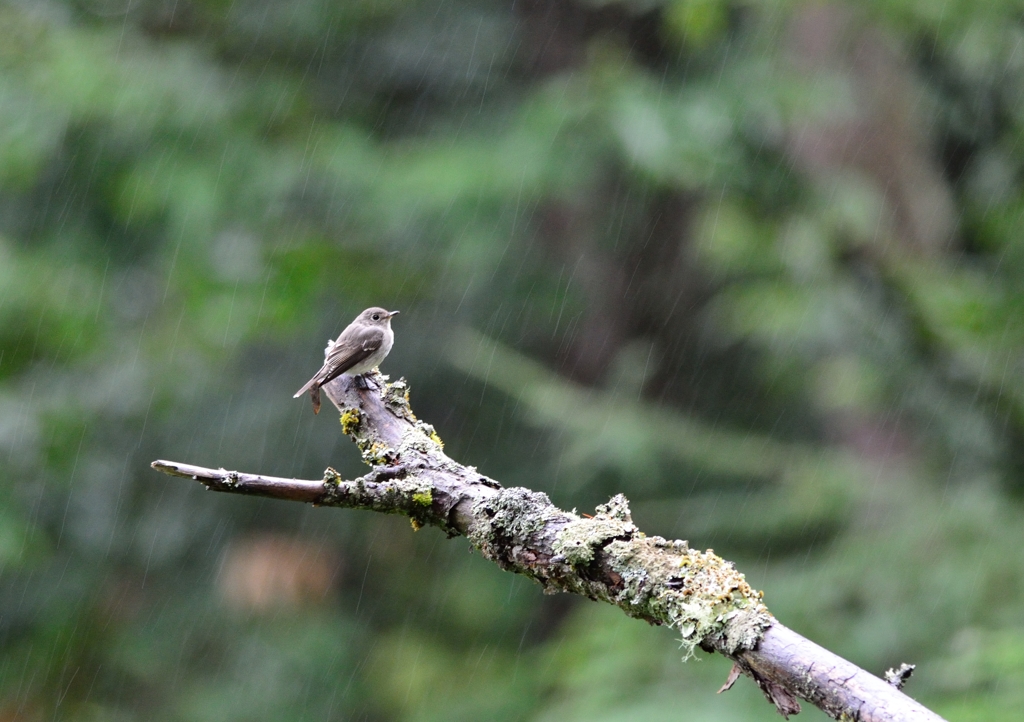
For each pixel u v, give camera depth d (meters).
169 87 14.07
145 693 15.24
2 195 14.27
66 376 14.51
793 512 11.90
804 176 13.19
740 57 13.29
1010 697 8.25
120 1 14.80
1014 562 10.27
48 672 14.83
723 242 12.47
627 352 14.87
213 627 15.68
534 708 14.32
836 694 3.45
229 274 14.09
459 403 16.00
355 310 14.97
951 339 10.77
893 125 12.94
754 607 3.76
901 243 12.55
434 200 13.61
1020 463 10.86
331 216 14.24
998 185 12.03
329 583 16.00
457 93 15.12
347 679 15.59
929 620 10.30
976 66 12.47
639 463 12.65
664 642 11.30
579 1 14.83
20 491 13.80
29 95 13.73
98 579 15.02
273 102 14.51
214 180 13.80
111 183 14.01
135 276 15.24
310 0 14.96
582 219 15.72
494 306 15.74
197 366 15.12
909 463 11.80
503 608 16.39
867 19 12.37
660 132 12.66
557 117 13.37
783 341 12.84
